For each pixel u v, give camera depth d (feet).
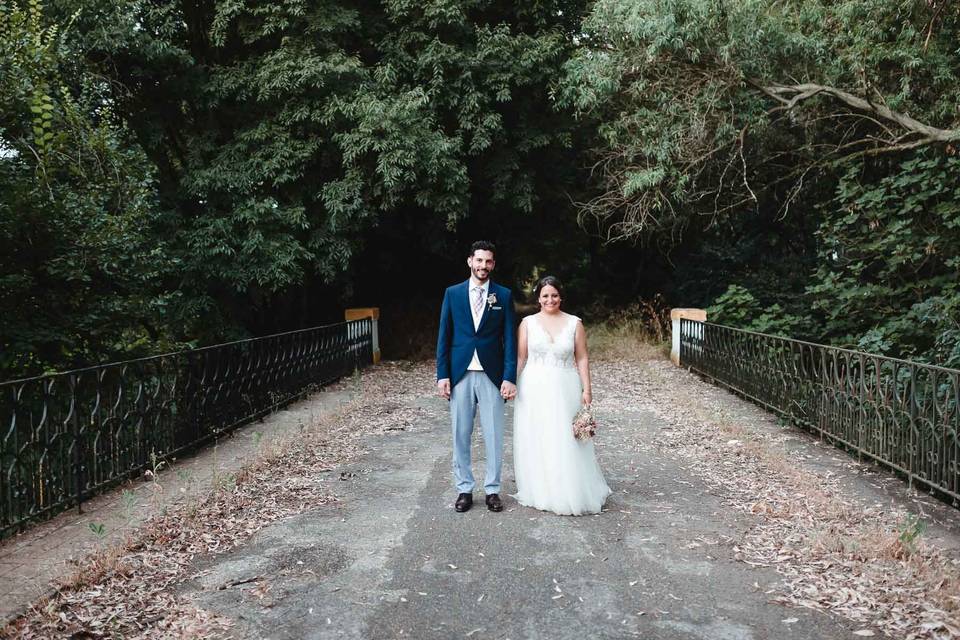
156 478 19.74
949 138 31.37
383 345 58.49
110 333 29.63
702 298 60.85
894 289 33.60
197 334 45.70
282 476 21.30
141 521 17.08
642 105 43.68
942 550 14.64
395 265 62.69
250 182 43.88
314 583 13.56
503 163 50.75
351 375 45.52
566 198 57.77
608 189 49.70
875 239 33.91
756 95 40.86
